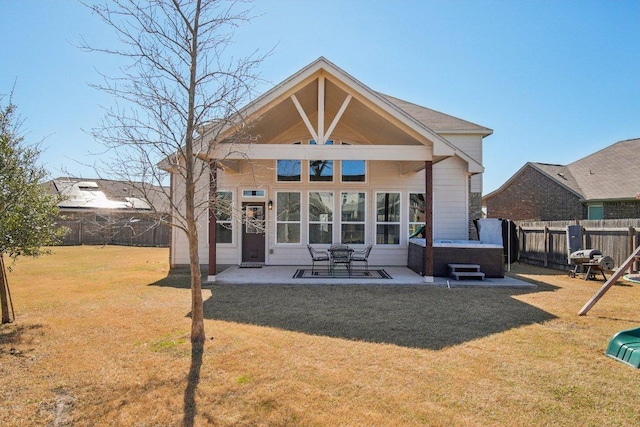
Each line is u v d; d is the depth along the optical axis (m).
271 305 6.79
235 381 3.59
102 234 24.14
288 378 3.67
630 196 18.36
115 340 4.79
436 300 7.25
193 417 2.96
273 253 12.03
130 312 6.23
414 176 12.16
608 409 3.12
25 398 3.29
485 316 6.04
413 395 3.34
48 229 5.89
